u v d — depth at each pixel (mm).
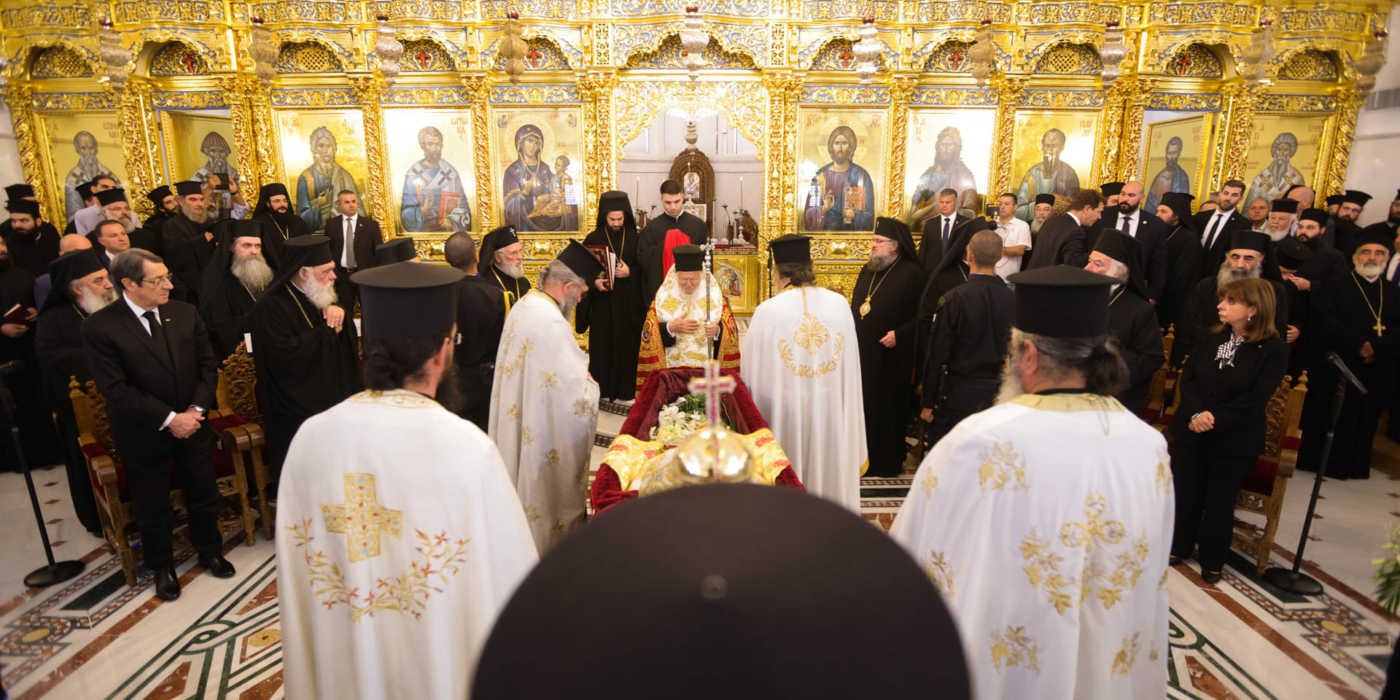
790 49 7883
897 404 5066
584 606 600
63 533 4227
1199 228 6590
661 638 569
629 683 564
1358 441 5086
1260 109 8078
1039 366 1728
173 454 3611
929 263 6703
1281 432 3793
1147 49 7777
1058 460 1618
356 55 7926
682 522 654
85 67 8094
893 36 7895
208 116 8156
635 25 7844
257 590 3686
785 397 3719
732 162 11922
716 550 624
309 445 1780
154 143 8125
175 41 7891
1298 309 5340
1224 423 3455
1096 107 8109
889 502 4773
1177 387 4582
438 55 8086
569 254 3549
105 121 8203
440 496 1727
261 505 4191
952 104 8148
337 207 8398
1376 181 7730
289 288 3971
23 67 7973
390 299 1751
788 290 3754
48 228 6312
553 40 7875
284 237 7008
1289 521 4449
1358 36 7754
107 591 3609
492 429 3615
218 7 7773
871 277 5035
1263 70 7141
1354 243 6516
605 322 6652
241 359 4441
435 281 1782
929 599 631
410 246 5203
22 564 3752
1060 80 8047
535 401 3439
